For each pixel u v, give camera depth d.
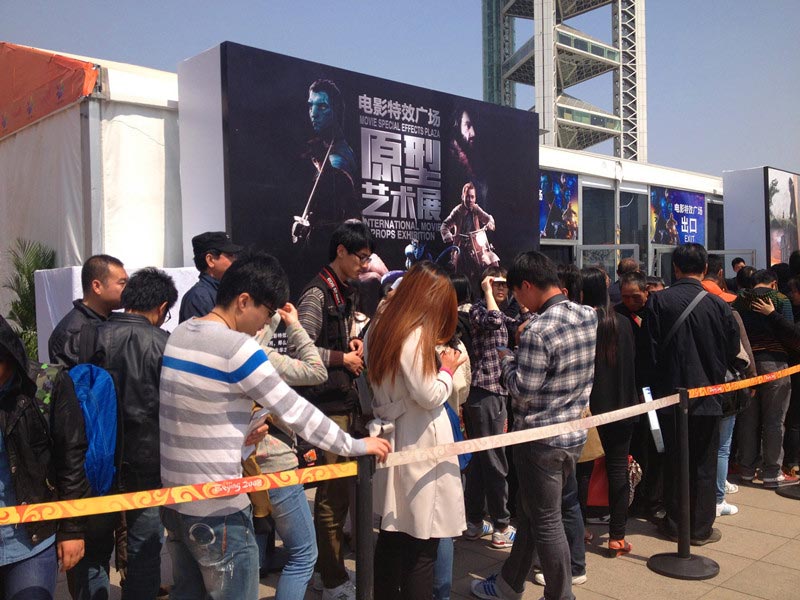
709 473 4.25
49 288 5.18
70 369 2.64
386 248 6.64
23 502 2.10
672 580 3.78
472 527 4.39
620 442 4.04
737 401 4.63
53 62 5.94
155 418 2.73
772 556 4.14
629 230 13.17
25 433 2.10
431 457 2.52
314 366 2.89
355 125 6.32
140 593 2.77
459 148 7.46
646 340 4.38
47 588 2.14
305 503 2.79
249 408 2.19
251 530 2.26
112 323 2.78
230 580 2.19
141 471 2.70
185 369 2.11
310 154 5.89
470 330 4.23
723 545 4.31
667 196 13.91
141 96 5.69
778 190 13.88
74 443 2.22
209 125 5.46
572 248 12.12
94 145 5.50
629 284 4.66
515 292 3.16
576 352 2.98
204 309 3.38
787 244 14.23
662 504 4.80
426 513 2.55
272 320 3.02
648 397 4.24
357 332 3.66
